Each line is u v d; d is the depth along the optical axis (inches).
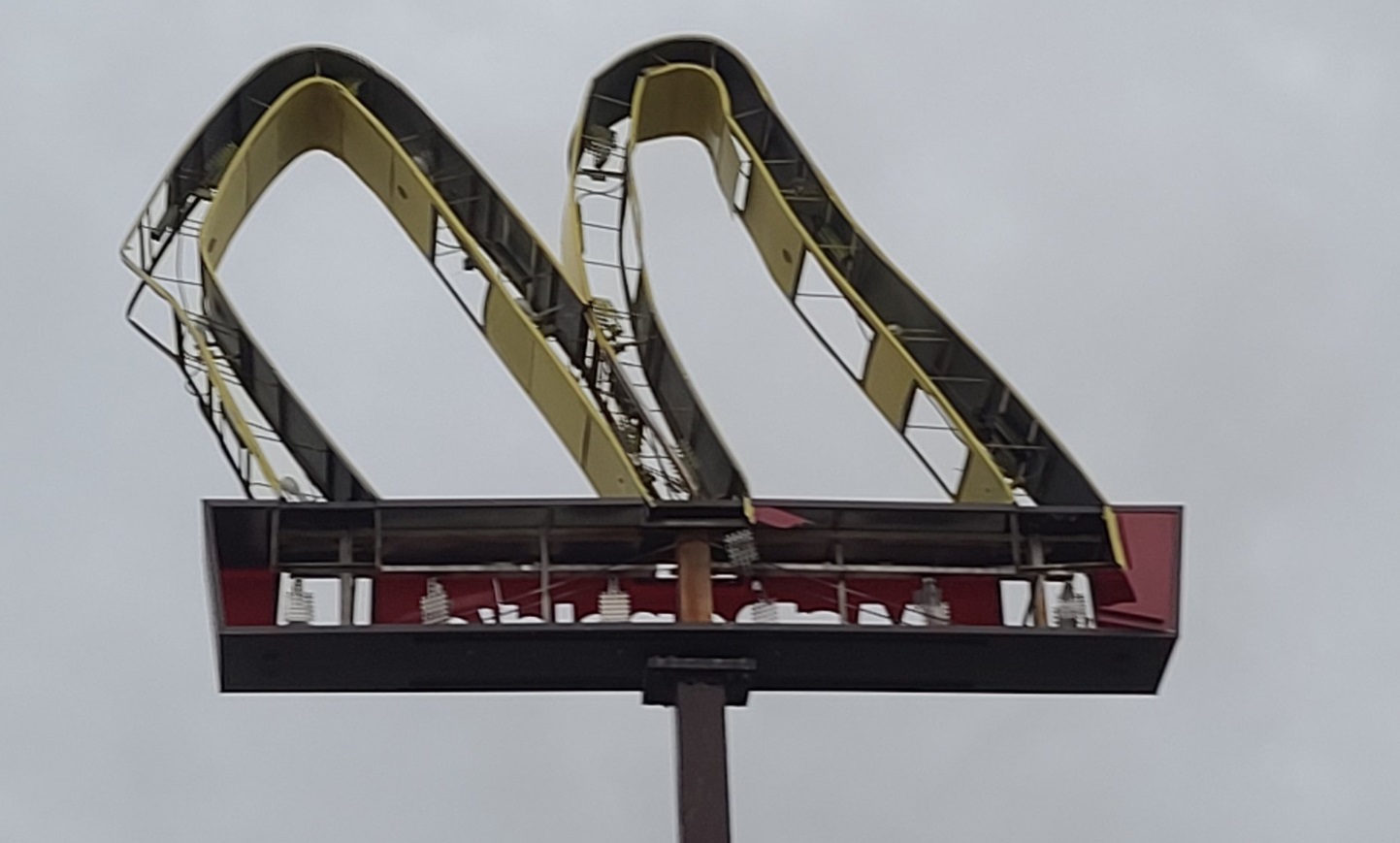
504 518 1989.4
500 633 1941.4
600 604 1989.4
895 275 2145.7
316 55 2240.4
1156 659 1998.0
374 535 1979.6
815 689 2003.0
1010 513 2012.8
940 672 2003.0
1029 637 1978.3
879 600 2030.0
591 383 2100.1
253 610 1966.0
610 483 2022.6
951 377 2130.9
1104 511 2012.8
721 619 2015.3
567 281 2108.8
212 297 2090.3
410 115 2235.5
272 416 2038.6
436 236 2178.9
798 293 2170.3
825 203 2208.4
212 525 1961.1
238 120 2224.4
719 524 1994.3
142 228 2156.7
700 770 1914.4
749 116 2261.3
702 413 2006.6
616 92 2256.4
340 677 1973.4
